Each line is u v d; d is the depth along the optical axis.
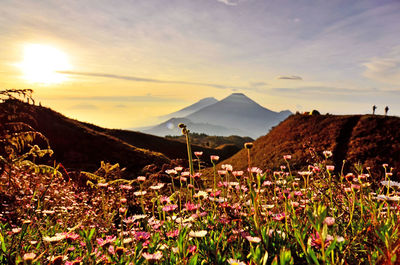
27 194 4.02
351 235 1.67
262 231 1.48
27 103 6.32
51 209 3.79
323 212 1.07
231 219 1.89
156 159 28.34
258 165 24.89
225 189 2.30
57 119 35.16
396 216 1.65
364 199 1.97
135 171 23.67
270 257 1.38
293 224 1.76
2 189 3.89
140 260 1.44
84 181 8.13
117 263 1.49
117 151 29.77
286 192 2.29
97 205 4.94
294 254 1.49
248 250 1.66
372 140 23.95
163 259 1.55
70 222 3.56
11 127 5.91
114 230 2.76
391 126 25.52
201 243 1.63
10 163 4.79
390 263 1.10
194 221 2.01
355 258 1.40
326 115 32.84
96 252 1.77
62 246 2.18
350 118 29.58
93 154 27.88
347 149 23.84
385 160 20.64
